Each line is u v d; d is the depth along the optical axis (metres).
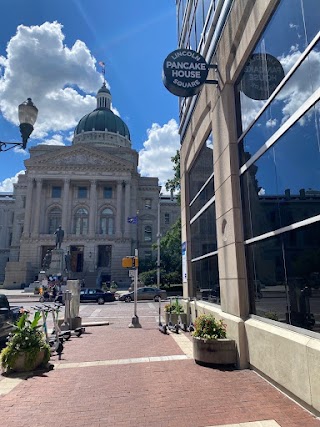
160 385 5.70
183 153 14.37
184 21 14.51
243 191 7.38
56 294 32.06
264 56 6.40
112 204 61.22
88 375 6.50
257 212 6.61
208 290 10.18
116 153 69.69
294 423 4.07
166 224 70.12
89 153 61.50
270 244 6.05
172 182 28.78
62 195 60.78
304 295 4.92
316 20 4.72
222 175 8.16
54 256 46.88
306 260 4.88
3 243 72.94
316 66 4.69
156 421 4.25
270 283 6.03
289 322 5.34
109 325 14.38
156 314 19.11
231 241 7.45
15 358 6.73
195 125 11.62
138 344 9.61
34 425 4.23
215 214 9.28
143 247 66.25
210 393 5.21
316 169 4.66
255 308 6.68
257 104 6.67
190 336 10.67
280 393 5.15
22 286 50.97
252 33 6.63
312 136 4.77
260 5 6.26
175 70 8.50
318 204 4.61
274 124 5.95
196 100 11.38
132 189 64.56
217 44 8.80
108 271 57.12
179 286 38.38
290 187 5.38
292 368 4.90
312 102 4.72
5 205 75.00
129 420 4.31
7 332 10.37
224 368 6.65
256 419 4.21
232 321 7.05
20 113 8.15
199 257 11.40
